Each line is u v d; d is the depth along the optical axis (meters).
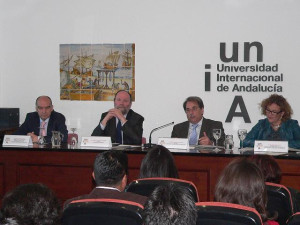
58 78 6.14
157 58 5.92
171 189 1.36
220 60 5.80
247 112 5.79
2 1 6.16
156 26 5.91
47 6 6.11
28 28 6.16
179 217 1.29
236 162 1.84
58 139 4.32
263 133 4.62
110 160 2.18
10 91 6.22
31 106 6.21
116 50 6.00
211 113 5.86
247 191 1.78
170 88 5.91
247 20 5.72
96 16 6.03
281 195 2.12
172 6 5.86
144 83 5.96
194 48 5.84
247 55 5.74
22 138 4.36
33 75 6.18
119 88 6.02
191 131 4.79
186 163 3.85
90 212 1.74
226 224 1.57
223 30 5.77
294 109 5.68
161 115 5.95
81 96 6.11
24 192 1.37
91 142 4.27
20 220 1.33
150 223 1.31
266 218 1.80
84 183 4.06
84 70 6.09
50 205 1.38
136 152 3.93
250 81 5.76
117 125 4.85
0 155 4.21
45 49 6.15
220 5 5.77
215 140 4.65
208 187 3.81
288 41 5.65
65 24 6.09
